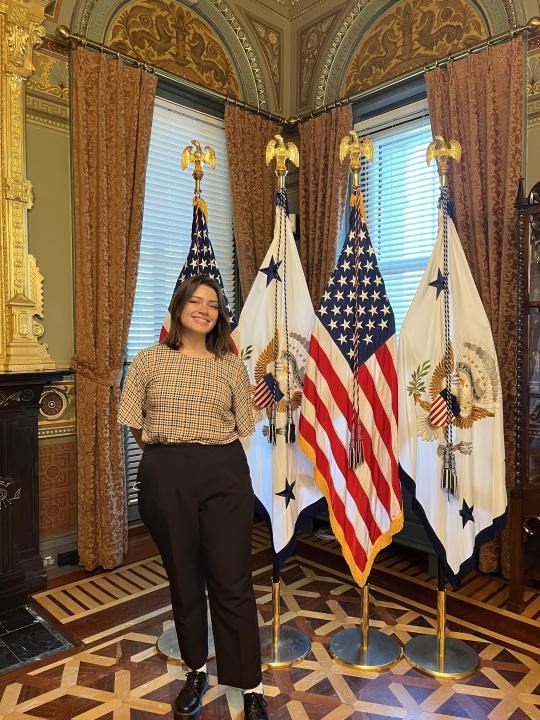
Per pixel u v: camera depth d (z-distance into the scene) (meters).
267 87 3.96
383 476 2.15
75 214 2.99
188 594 1.78
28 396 2.70
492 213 2.82
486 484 2.22
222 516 1.75
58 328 2.99
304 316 2.32
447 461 2.15
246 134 3.74
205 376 1.79
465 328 2.24
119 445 3.05
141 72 3.13
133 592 2.76
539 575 2.70
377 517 2.16
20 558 2.70
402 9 3.43
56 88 2.95
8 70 2.71
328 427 2.17
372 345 2.17
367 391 2.16
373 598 2.66
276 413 2.24
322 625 2.40
